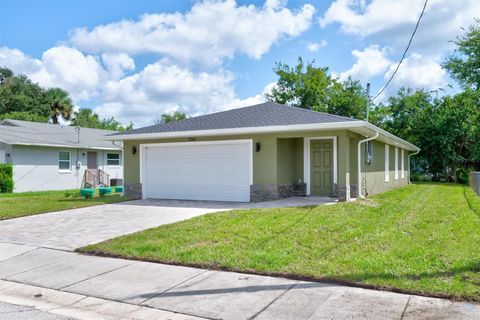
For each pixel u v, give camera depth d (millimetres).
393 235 7379
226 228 8078
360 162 13867
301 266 5578
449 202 12953
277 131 12289
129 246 6977
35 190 20797
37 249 7184
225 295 4715
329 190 13625
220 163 13805
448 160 28078
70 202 14164
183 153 14570
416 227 8273
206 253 6371
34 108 42500
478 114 26438
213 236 7461
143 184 15258
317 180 13820
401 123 31234
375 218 9180
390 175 19594
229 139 13531
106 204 13406
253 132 12508
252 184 13133
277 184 12766
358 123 10984
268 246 6672
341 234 7445
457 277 4922
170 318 4188
